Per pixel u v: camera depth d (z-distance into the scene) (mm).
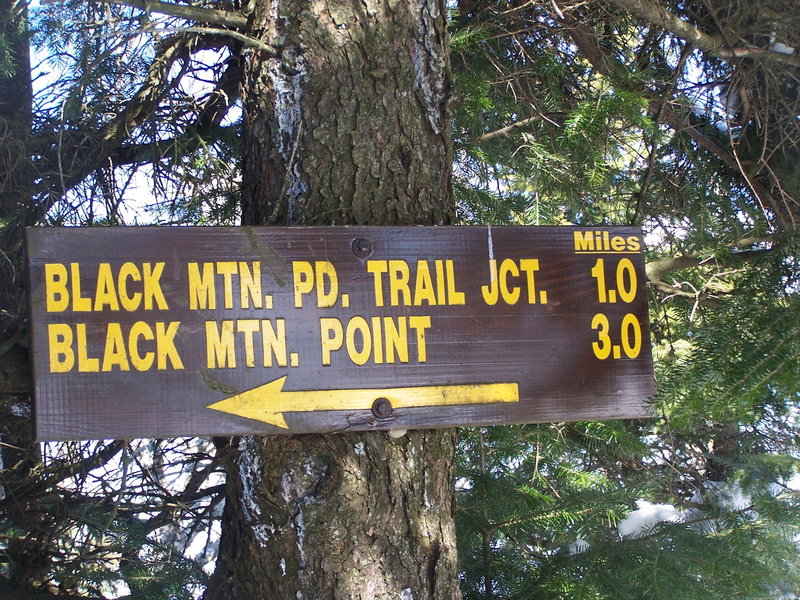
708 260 2799
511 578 2414
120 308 1582
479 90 2699
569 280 1811
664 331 3246
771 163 3109
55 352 1548
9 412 2574
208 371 1601
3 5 2641
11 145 2613
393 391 1677
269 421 1613
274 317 1640
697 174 3312
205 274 1622
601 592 2152
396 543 1726
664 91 3094
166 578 2465
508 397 1739
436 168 1875
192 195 2918
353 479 1698
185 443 2922
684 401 1739
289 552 1688
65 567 2531
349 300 1677
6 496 2586
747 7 2789
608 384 1800
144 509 2668
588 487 3133
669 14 2697
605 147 2951
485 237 1771
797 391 1702
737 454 3811
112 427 1551
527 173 3150
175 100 2859
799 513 2375
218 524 3219
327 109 1787
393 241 1715
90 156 2727
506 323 1758
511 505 2574
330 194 1777
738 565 2186
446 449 1836
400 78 1834
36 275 1559
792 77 2980
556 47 3164
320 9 1803
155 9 1796
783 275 2332
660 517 3629
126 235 1600
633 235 1863
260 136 1842
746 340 1773
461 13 3029
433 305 1721
